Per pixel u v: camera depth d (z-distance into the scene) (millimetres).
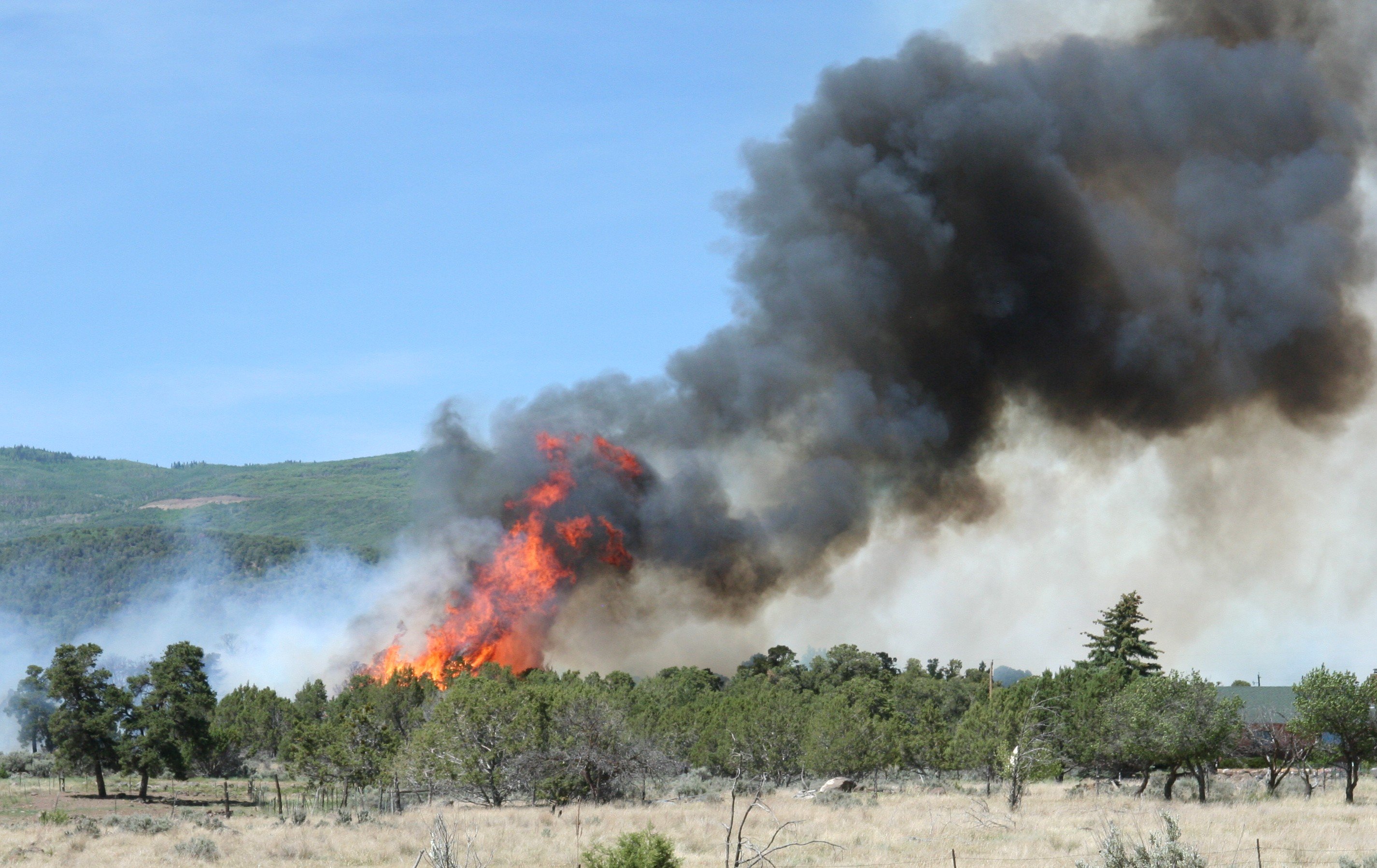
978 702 72625
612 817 45969
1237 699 54125
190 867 33875
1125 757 58344
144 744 67125
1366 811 43875
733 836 37500
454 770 57062
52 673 66625
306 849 36719
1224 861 29109
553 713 59062
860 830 39562
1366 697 49344
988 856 32500
